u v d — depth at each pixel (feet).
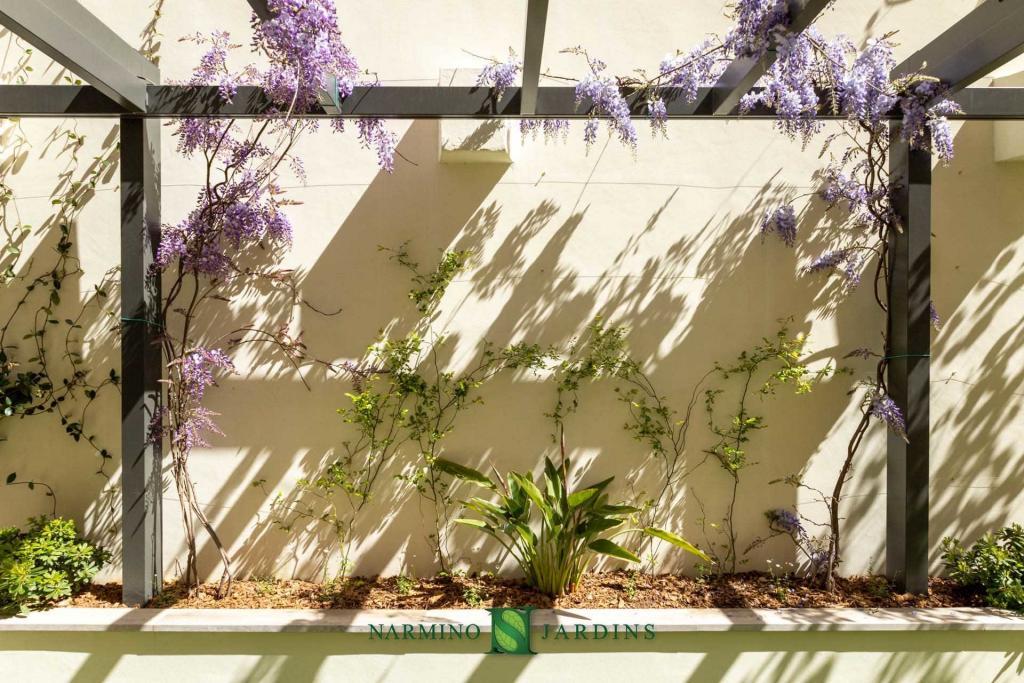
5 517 9.60
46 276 9.66
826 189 9.44
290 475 9.71
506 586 9.27
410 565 9.70
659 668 8.17
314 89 7.50
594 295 9.82
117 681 8.11
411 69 9.78
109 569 9.55
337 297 9.77
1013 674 8.21
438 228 9.78
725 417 9.82
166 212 9.64
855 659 8.21
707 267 9.86
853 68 7.80
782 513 9.57
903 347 8.80
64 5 6.89
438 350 9.77
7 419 9.62
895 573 9.18
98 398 9.67
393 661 8.15
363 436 9.70
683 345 9.83
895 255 9.01
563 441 9.26
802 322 9.82
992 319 9.91
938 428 9.92
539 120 8.71
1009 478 9.90
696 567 9.68
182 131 8.43
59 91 8.21
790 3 6.76
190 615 8.32
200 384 8.68
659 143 9.86
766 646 8.19
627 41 9.82
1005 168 9.88
